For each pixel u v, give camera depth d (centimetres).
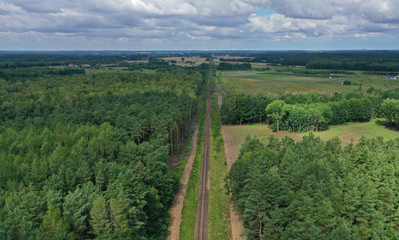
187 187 8469
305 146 8256
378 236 4734
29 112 11619
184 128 13462
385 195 5375
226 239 6178
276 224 5234
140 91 16638
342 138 12769
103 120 10225
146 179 6625
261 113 15488
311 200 5000
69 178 5666
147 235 5816
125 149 7188
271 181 5500
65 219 4647
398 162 7006
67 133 8412
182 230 6506
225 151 11338
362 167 6988
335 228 4891
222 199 7788
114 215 4862
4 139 7669
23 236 4038
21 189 5441
